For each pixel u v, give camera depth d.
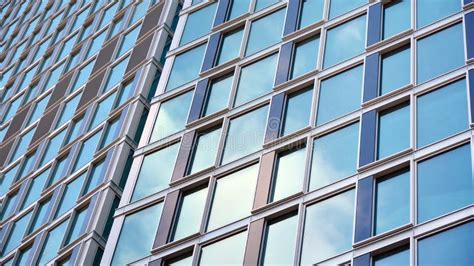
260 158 39.09
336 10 44.34
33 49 73.44
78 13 70.69
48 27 74.81
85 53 62.28
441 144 34.09
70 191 48.47
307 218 35.22
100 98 54.28
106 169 46.44
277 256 34.62
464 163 32.97
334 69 40.94
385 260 31.80
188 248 37.22
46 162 54.09
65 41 68.06
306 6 45.94
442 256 30.64
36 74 68.12
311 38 43.81
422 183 33.22
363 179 34.91
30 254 46.62
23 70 70.94
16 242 49.41
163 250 37.75
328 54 42.16
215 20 49.25
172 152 42.59
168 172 41.66
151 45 54.06
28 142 58.97
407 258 31.41
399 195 33.53
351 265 32.34
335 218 34.56
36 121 60.44
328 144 37.66
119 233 40.12
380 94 38.09
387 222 32.94
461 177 32.62
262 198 37.12
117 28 61.06
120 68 55.41
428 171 33.50
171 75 47.44
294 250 34.38
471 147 33.25
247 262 34.94
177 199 39.72
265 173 38.09
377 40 40.81
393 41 40.03
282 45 44.50
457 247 30.61
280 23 46.09
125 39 58.16
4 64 76.06
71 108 57.25
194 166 41.09
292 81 41.75
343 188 35.34
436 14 39.97
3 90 70.62
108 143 48.81
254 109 41.91
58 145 54.47
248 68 44.62
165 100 46.09
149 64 52.25
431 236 31.34
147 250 38.50
